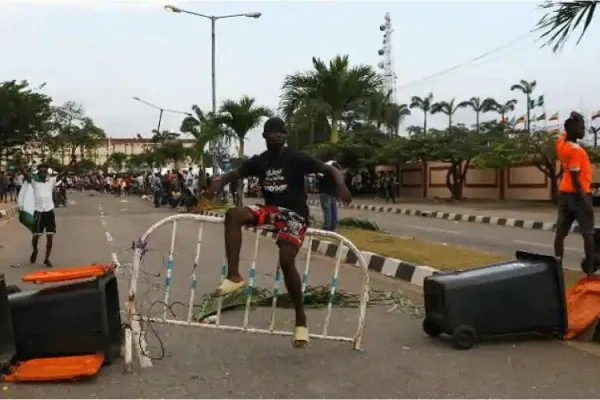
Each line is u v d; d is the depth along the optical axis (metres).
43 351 5.27
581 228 8.63
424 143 36.78
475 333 5.90
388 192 37.28
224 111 28.47
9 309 5.09
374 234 15.10
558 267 6.07
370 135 44.22
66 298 5.31
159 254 12.95
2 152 47.75
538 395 4.68
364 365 5.45
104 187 71.81
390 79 59.84
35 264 12.04
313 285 9.17
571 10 8.19
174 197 34.66
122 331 5.69
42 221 11.84
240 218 5.30
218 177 5.55
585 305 6.48
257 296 7.88
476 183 39.34
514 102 75.69
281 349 5.94
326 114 25.03
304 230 5.54
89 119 74.31
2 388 4.83
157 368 5.34
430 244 12.96
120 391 4.79
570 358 5.59
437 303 6.13
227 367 5.39
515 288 6.00
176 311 7.50
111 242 15.79
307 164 5.43
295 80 24.94
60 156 90.00
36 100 42.59
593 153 29.03
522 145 29.52
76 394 4.72
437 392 4.77
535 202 33.44
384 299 8.16
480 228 20.88
